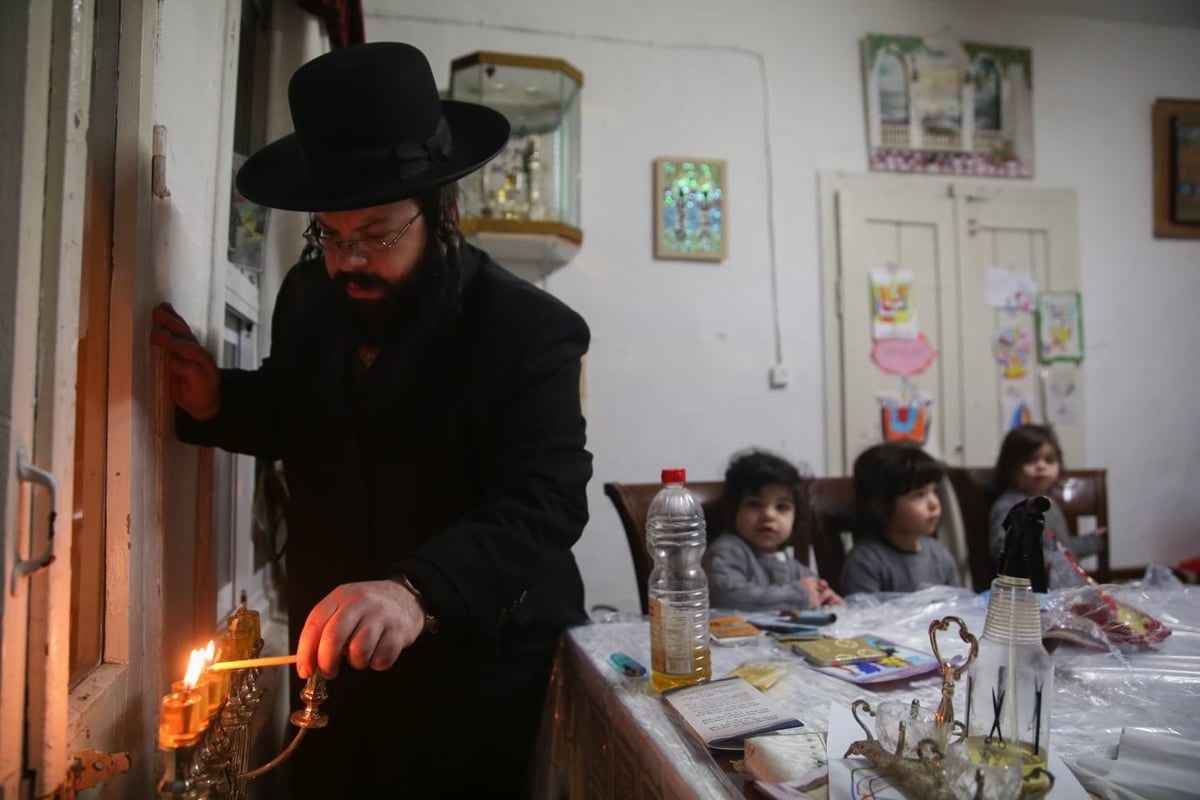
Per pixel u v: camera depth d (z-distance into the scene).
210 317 0.96
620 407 2.47
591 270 2.46
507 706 0.98
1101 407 2.81
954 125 2.73
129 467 0.73
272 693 1.13
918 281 2.69
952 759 0.56
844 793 0.58
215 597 0.99
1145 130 2.89
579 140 2.44
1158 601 1.19
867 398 2.64
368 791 0.97
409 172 0.81
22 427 0.50
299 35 1.58
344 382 0.96
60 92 0.53
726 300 2.56
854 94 2.68
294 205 0.78
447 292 0.92
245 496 1.34
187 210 0.87
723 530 1.61
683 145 2.54
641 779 0.76
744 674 0.89
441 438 0.92
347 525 0.95
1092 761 0.64
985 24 2.78
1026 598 0.64
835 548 1.75
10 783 0.49
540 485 0.85
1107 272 2.83
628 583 2.46
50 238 0.53
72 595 0.71
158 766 0.77
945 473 2.08
